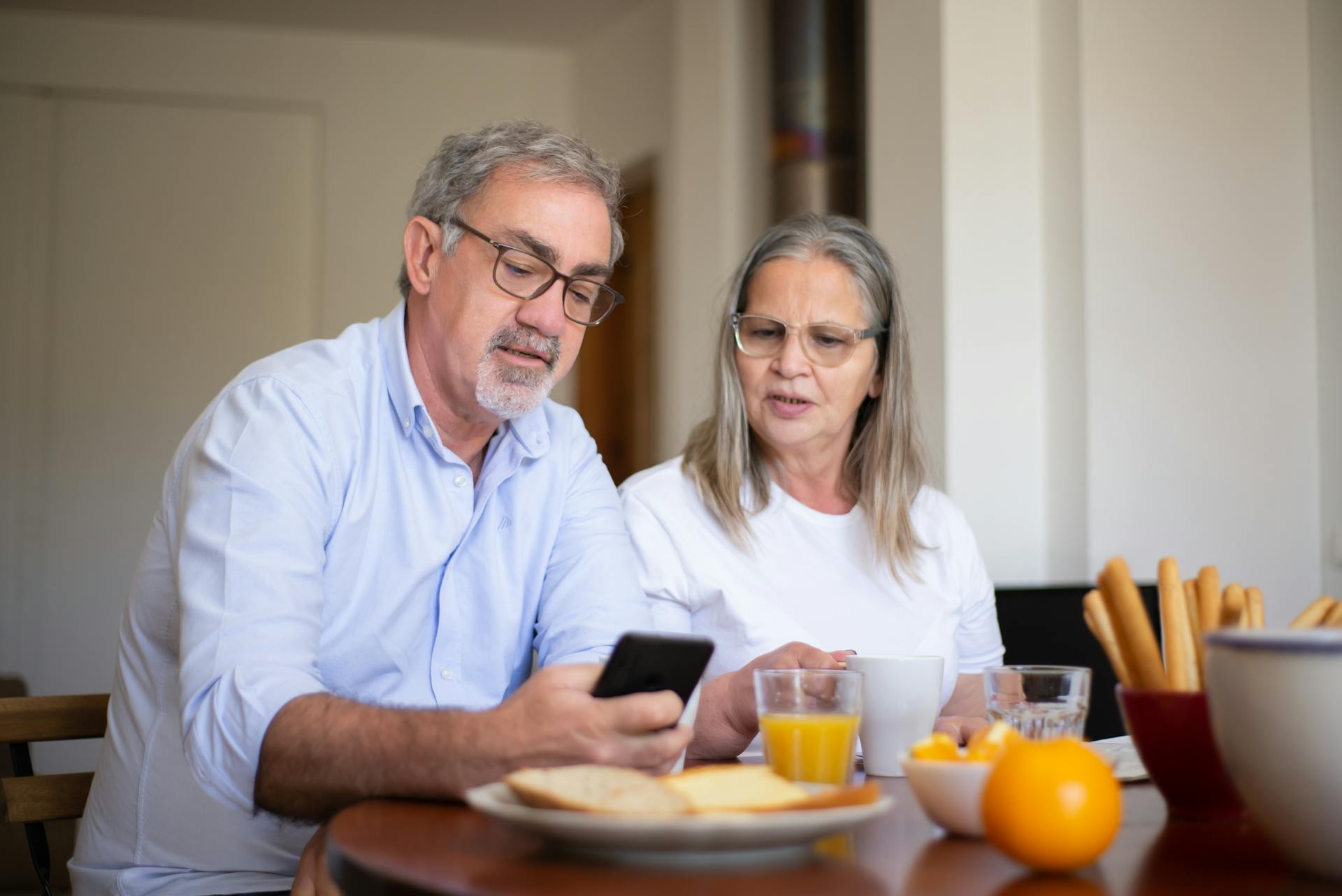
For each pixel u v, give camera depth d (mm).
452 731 987
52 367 5102
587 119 5516
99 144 5184
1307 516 3230
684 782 858
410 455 1550
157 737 1436
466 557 1577
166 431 5191
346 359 1540
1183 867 797
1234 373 3215
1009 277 3297
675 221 4676
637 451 5062
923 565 1893
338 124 5363
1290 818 751
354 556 1492
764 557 1840
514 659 1609
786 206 4000
